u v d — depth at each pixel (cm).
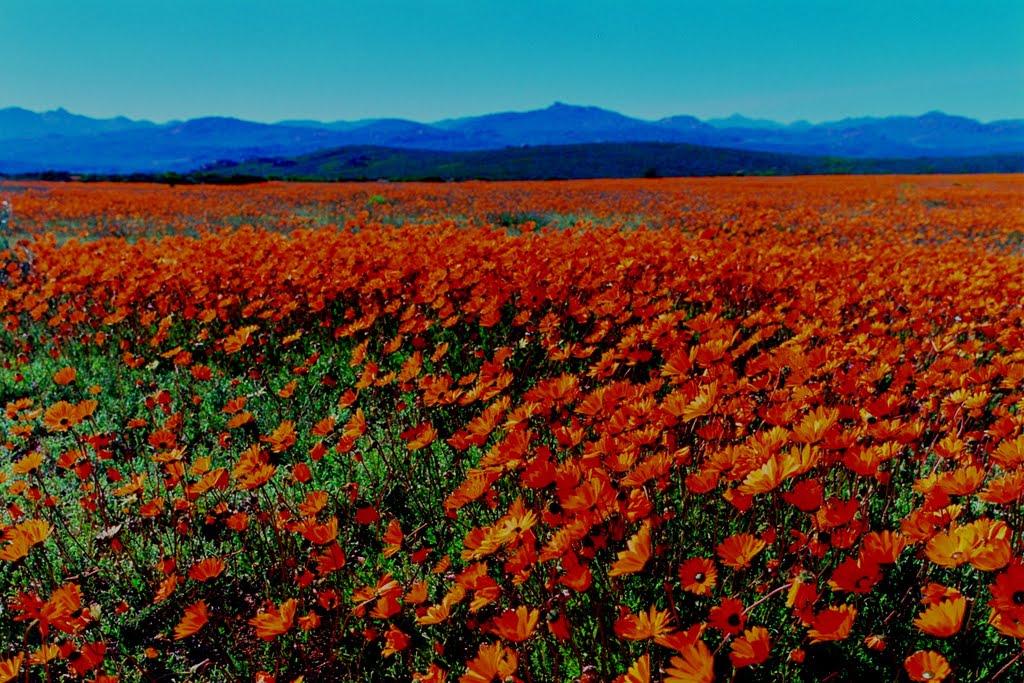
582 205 2158
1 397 488
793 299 553
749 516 261
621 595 223
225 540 313
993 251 1217
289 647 253
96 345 585
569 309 526
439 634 240
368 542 307
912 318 480
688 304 589
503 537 190
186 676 245
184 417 425
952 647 199
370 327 552
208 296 620
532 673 216
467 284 567
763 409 286
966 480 182
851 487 264
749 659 153
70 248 820
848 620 149
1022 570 141
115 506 339
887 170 11400
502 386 309
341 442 295
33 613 207
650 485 214
